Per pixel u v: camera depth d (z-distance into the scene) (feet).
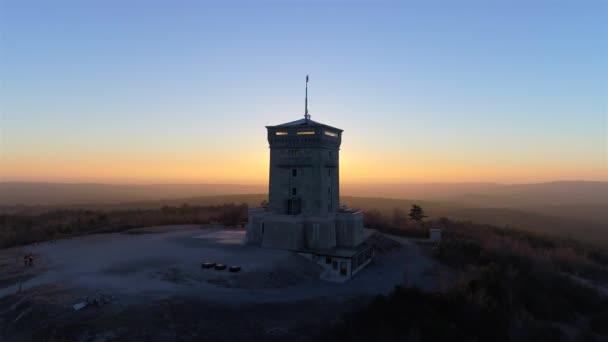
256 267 180.86
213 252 208.54
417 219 413.59
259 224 230.89
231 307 135.85
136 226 317.01
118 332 115.14
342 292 167.63
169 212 432.25
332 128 237.04
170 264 183.11
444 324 142.41
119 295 140.67
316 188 223.92
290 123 238.07
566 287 223.30
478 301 165.07
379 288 180.24
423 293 162.20
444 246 270.67
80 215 392.68
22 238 257.34
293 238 215.51
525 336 158.20
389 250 265.95
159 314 125.29
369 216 394.73
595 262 310.45
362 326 133.28
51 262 193.77
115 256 201.26
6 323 128.06
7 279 166.40
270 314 134.41
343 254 202.08
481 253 256.32
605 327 180.75
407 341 131.03
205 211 444.96
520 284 202.80
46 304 133.08
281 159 231.30
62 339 113.09
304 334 122.93
